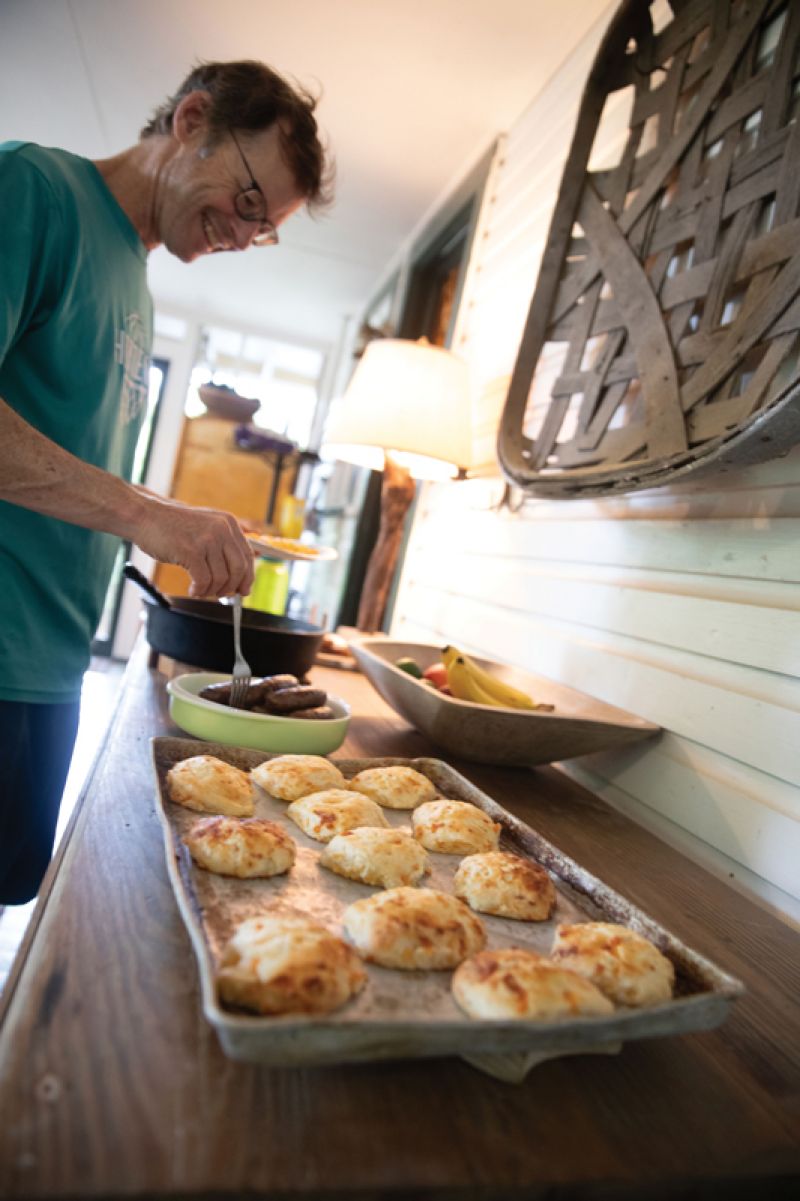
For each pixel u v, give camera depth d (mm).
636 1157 442
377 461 2174
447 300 3303
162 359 5262
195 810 784
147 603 1444
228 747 932
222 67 1196
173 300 5121
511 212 2395
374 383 1910
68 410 1215
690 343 1121
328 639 2184
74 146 3426
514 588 1811
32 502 966
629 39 1510
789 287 933
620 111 1604
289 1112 420
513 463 1575
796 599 938
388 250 3791
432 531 2605
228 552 1037
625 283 1330
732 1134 480
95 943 539
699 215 1171
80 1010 466
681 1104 500
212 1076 435
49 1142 364
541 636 1621
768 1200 458
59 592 1281
